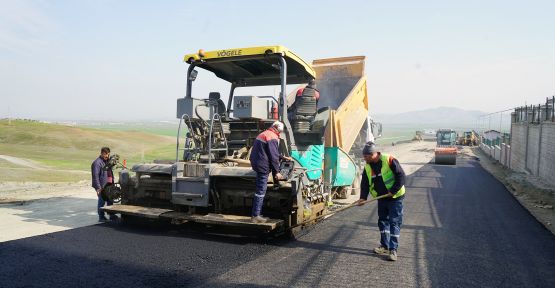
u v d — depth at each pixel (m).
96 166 6.67
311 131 6.98
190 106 6.15
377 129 12.87
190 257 4.88
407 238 6.09
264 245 5.50
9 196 9.09
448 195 10.69
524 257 5.19
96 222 6.69
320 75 10.83
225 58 6.33
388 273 4.48
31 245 5.23
